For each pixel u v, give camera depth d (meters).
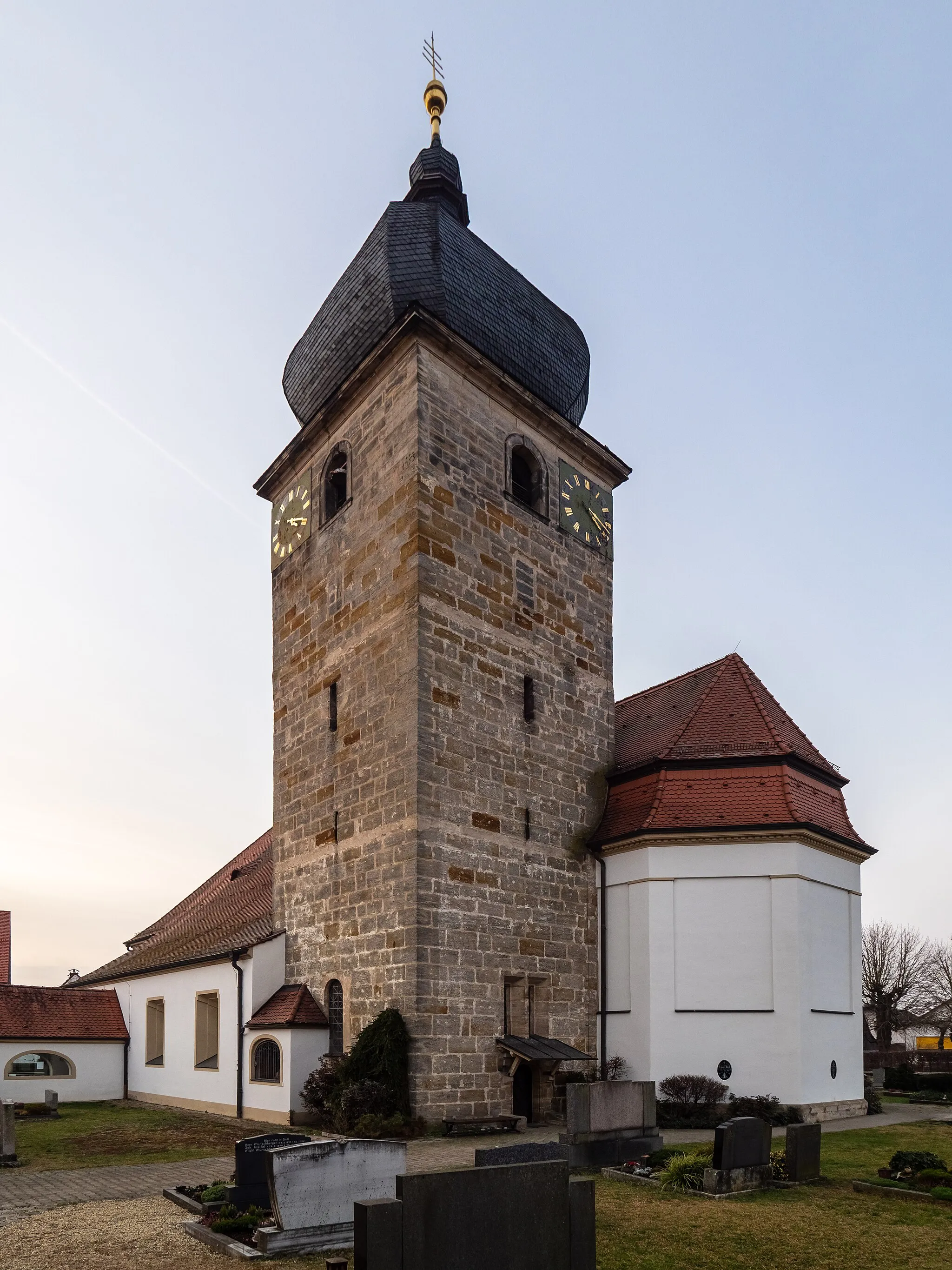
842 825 27.17
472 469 26.14
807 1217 13.45
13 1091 32.78
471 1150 18.58
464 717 24.31
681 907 25.22
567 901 25.83
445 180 31.78
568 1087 16.84
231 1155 19.36
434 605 24.22
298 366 30.55
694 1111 23.14
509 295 28.52
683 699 30.44
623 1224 13.05
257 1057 25.50
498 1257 9.31
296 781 27.72
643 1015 24.86
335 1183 12.09
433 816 22.98
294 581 29.53
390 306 26.89
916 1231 12.74
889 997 68.50
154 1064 32.34
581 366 30.39
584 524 29.61
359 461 27.12
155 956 34.78
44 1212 14.07
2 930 61.59
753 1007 24.23
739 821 25.30
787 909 24.56
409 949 22.14
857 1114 25.47
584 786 27.34
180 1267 11.13
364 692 25.36
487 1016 22.98
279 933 26.83
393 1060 21.23
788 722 29.45
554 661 27.36
